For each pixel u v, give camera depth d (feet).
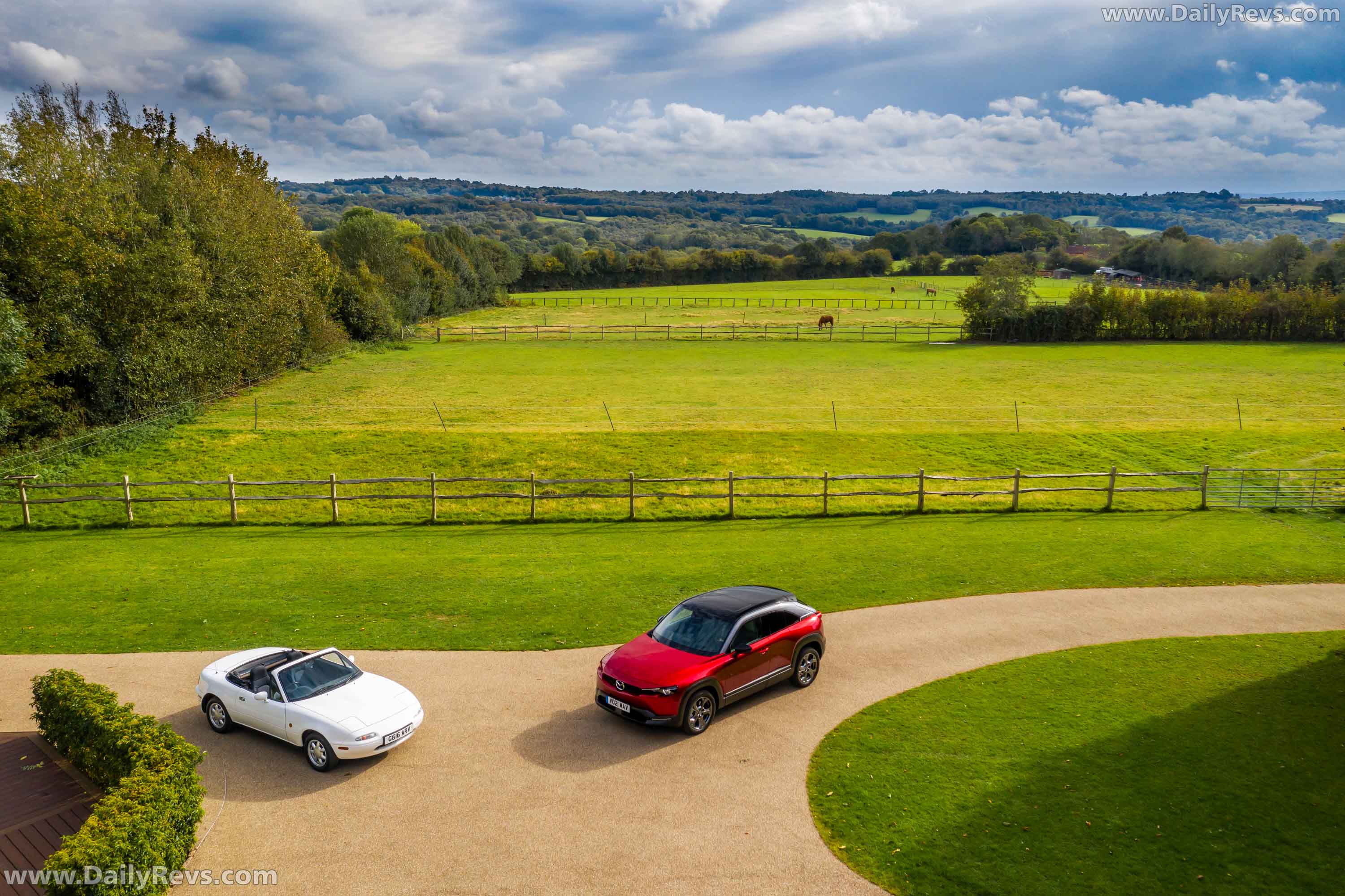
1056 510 89.56
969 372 173.78
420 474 100.68
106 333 111.14
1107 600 61.16
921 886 29.84
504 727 41.70
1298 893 29.45
